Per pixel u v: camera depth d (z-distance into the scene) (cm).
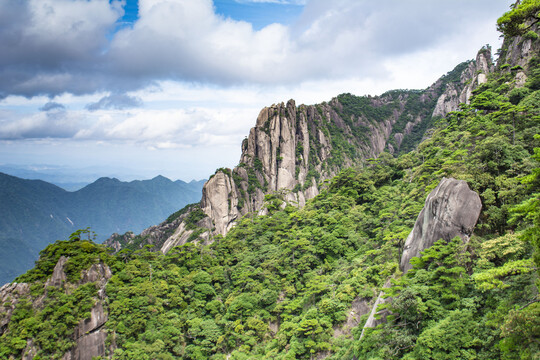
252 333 8131
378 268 7031
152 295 9000
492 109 9188
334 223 10125
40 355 7469
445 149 8825
